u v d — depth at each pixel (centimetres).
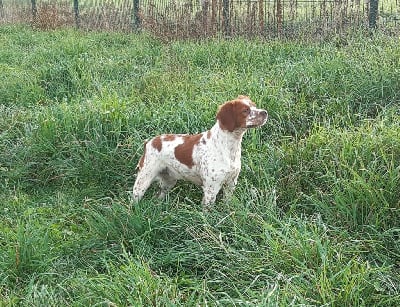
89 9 1422
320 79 675
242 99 448
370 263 385
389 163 457
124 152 568
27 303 353
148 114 613
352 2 944
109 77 837
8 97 795
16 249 403
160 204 457
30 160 589
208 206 454
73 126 603
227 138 448
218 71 761
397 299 332
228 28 1021
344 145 480
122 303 337
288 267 360
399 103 616
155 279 356
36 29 1398
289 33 970
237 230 407
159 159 486
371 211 418
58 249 430
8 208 513
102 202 523
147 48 999
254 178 495
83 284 367
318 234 388
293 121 599
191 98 673
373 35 825
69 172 561
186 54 878
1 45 1175
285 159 505
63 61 902
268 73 741
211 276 388
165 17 1098
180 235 427
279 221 391
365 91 646
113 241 434
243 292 354
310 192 478
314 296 330
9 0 1864
